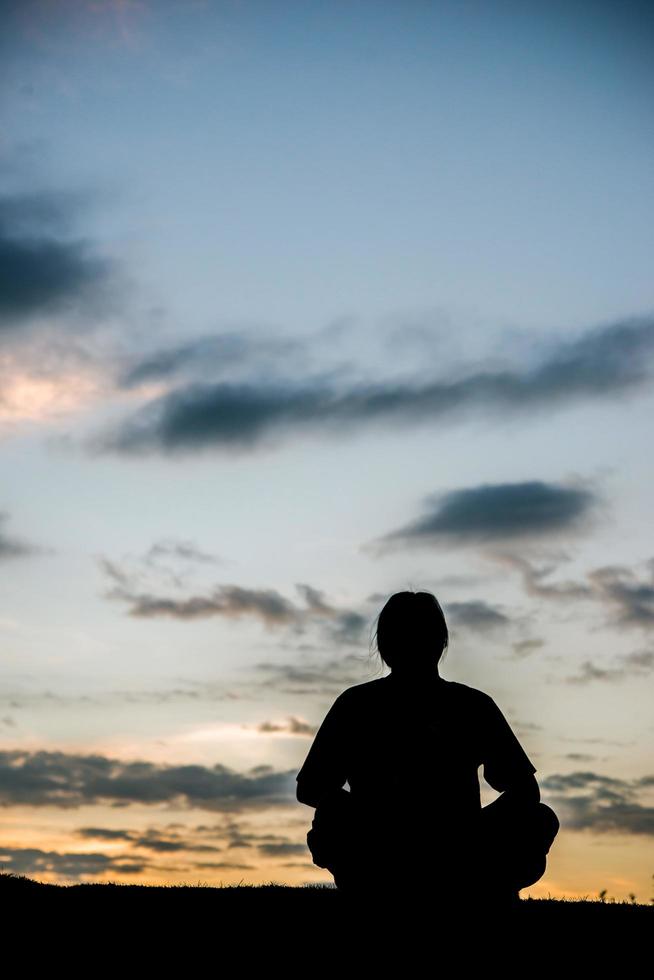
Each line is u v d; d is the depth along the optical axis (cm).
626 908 739
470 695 541
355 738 534
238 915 707
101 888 820
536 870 511
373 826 508
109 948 654
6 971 613
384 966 495
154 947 651
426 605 547
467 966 495
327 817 518
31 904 765
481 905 499
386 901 497
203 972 599
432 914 495
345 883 510
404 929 495
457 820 508
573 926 670
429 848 500
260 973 582
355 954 502
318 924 662
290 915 702
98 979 596
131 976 599
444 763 518
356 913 503
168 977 596
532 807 518
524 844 506
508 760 532
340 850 510
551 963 575
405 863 498
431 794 511
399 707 534
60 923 705
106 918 718
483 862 500
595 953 613
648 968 591
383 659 552
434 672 546
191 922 700
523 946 534
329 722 547
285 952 612
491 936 499
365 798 519
